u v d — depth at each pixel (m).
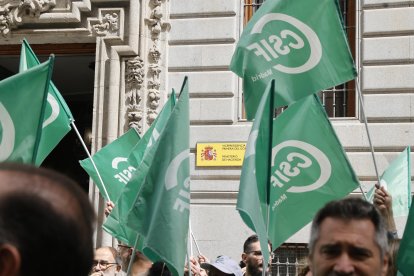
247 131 13.52
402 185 7.77
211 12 14.06
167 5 14.13
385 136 13.05
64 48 14.90
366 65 13.40
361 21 13.57
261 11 6.68
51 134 7.68
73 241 1.72
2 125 5.51
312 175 6.59
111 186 8.70
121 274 8.09
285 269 12.97
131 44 13.91
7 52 15.21
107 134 13.73
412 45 13.24
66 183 1.78
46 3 14.35
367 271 3.09
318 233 3.19
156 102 13.79
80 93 19.95
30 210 1.68
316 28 6.54
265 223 5.26
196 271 7.95
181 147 5.50
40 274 1.67
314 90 6.53
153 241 5.21
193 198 13.48
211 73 13.86
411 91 13.15
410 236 4.77
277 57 6.59
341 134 13.18
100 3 14.27
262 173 5.32
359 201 3.25
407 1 13.38
